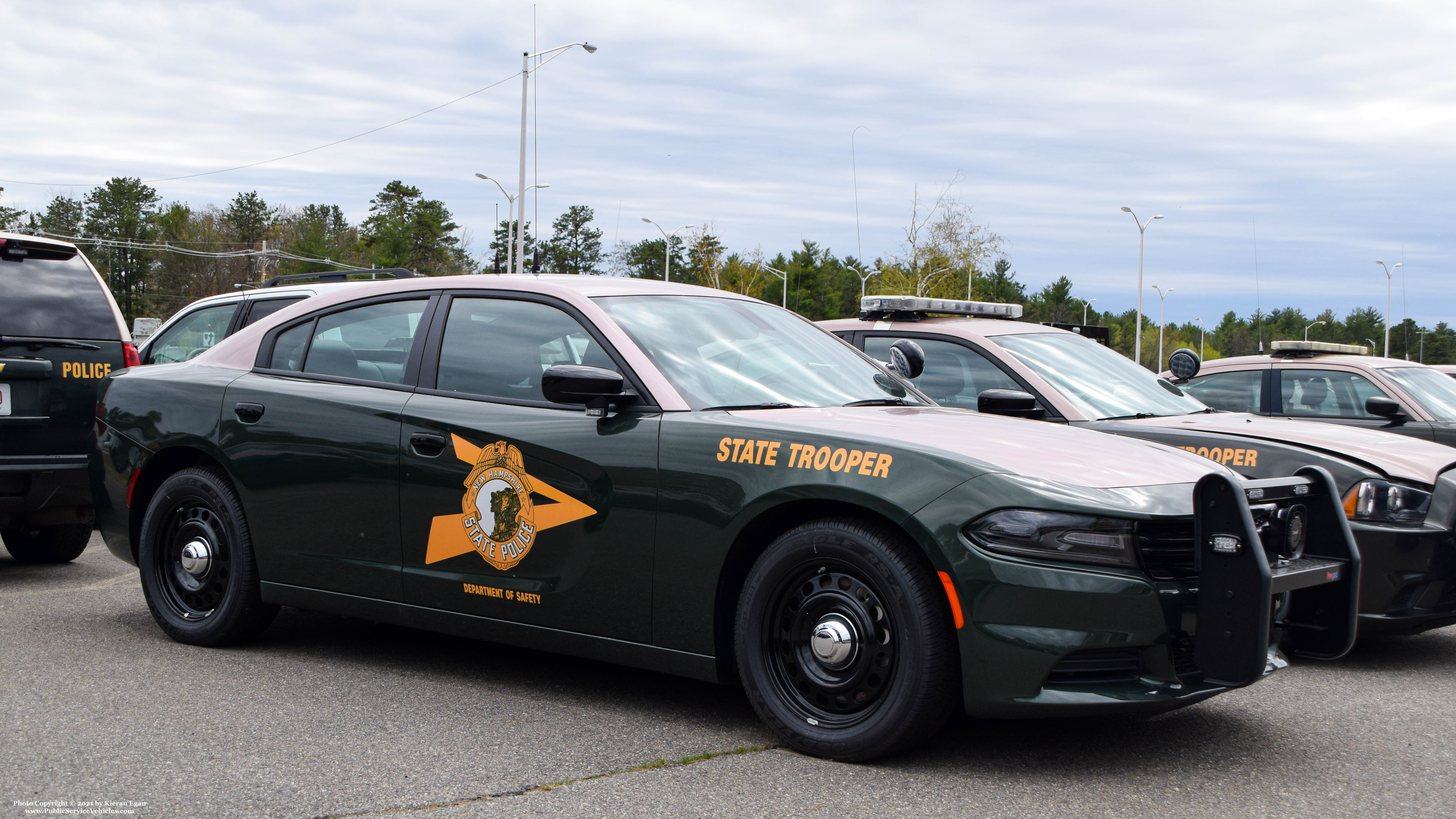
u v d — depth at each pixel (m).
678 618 3.83
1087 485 3.40
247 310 8.72
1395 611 5.07
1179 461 3.79
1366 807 3.29
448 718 4.00
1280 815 3.22
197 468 5.07
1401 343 126.69
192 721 3.93
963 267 52.06
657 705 4.20
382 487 4.47
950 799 3.28
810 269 114.38
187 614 5.08
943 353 6.61
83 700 4.16
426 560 4.38
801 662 3.66
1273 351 8.91
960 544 3.34
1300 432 5.58
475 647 5.11
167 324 9.38
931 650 3.39
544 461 4.08
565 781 3.38
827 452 3.61
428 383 4.51
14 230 101.06
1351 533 3.83
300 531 4.71
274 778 3.37
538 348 4.32
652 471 3.86
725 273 85.88
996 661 3.30
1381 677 4.97
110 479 5.31
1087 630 3.26
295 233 106.88
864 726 3.50
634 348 4.12
